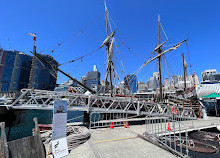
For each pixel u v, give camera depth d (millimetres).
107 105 21125
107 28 31766
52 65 21844
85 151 6531
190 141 9336
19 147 4297
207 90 23828
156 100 31625
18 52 165125
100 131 10953
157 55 33875
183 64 40938
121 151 6453
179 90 36781
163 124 14461
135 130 11414
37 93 14320
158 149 6699
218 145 8852
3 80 148875
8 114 19297
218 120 18516
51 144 5891
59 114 6293
